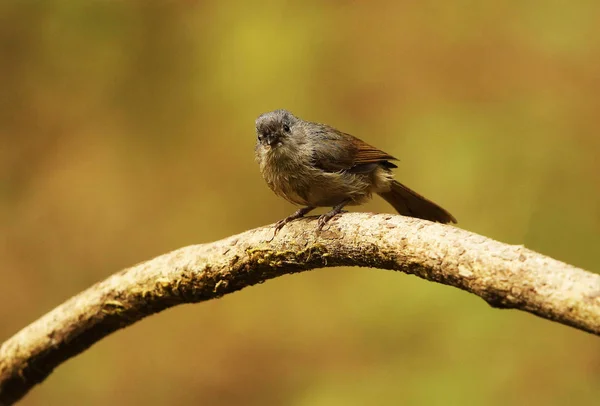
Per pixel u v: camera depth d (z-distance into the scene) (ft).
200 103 49.42
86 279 45.85
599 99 44.24
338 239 20.13
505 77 46.32
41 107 50.72
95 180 48.44
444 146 43.98
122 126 50.19
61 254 46.60
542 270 15.66
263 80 48.14
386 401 37.58
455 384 36.91
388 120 46.09
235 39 49.37
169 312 44.37
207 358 42.42
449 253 17.34
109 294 24.41
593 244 40.19
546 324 37.55
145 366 42.68
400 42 48.49
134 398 41.86
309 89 47.67
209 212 46.83
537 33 47.37
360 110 46.83
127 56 51.42
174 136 49.37
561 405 35.81
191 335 43.32
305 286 43.01
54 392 41.70
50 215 47.60
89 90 51.11
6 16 51.49
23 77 51.26
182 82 50.34
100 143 49.67
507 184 42.19
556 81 45.47
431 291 39.63
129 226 47.14
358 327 40.55
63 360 26.16
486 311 38.32
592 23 46.96
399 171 43.93
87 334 25.31
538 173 42.24
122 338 43.68
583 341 37.01
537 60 46.50
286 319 42.32
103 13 51.65
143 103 50.42
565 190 41.57
